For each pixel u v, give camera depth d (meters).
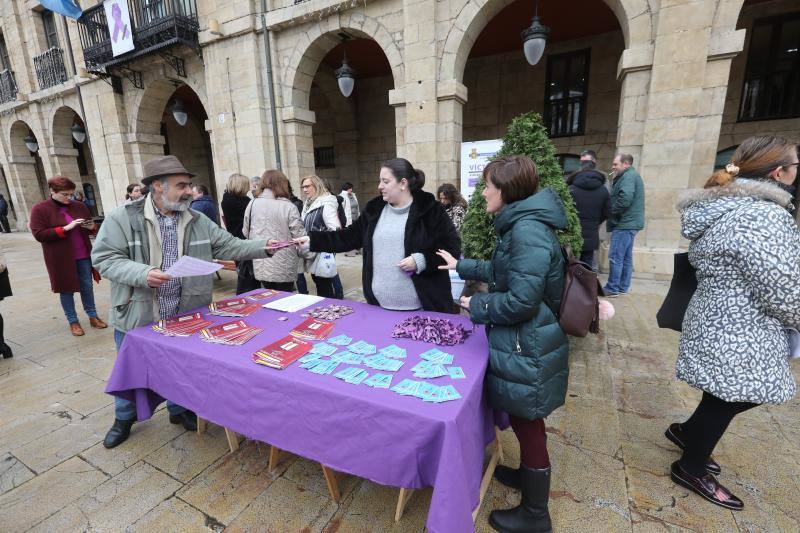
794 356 1.54
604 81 7.90
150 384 1.92
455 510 1.11
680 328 1.87
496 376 1.51
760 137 1.54
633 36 4.93
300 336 1.84
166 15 7.90
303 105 7.71
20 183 14.35
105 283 6.17
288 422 1.45
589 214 4.12
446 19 5.84
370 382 1.38
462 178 5.10
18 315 4.64
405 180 2.18
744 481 1.85
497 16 6.88
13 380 3.00
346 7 6.48
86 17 9.02
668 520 1.64
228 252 2.42
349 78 6.73
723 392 1.50
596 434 2.22
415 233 2.20
